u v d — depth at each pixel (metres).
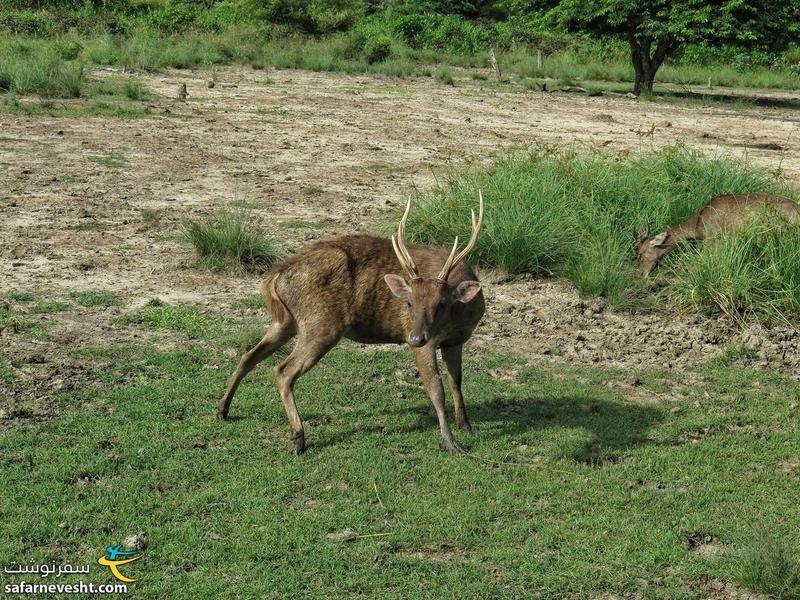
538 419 9.36
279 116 29.25
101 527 7.03
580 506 7.66
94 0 53.97
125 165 20.67
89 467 7.84
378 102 34.06
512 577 6.64
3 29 45.12
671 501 7.75
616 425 9.27
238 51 46.12
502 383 10.26
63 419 8.76
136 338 10.95
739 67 57.25
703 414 9.65
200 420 8.95
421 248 8.95
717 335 11.97
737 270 12.76
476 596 6.41
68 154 21.42
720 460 8.57
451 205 14.77
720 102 41.25
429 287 8.04
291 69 44.94
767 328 12.29
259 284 13.25
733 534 7.28
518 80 46.25
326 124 28.19
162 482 7.74
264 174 20.62
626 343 11.73
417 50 53.81
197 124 26.72
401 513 7.45
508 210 14.59
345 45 48.81
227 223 14.42
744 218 13.62
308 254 8.59
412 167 22.00
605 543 7.11
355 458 8.31
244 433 8.73
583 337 11.79
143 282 13.01
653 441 8.96
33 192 17.78
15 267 13.31
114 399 9.26
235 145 23.91
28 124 24.78
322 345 8.49
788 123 34.00
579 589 6.55
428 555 6.92
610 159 17.48
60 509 7.21
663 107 37.53
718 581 6.73
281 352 10.57
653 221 15.03
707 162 16.73
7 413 8.76
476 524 7.30
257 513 7.31
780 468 8.52
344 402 9.59
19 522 7.00
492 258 14.23
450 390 9.98
